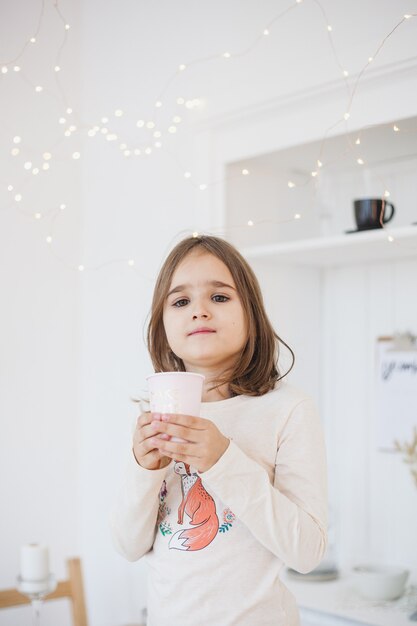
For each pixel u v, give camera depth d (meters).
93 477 2.38
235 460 1.15
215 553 1.23
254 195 2.12
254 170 2.12
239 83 2.00
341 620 1.71
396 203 2.03
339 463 2.18
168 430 1.12
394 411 2.04
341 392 2.18
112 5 2.37
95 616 2.35
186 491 1.28
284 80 1.89
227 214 2.05
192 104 1.91
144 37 2.27
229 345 1.30
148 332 1.43
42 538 2.35
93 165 2.44
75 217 2.46
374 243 1.79
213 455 1.13
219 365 1.35
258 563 1.22
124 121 2.33
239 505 1.15
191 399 1.15
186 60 2.14
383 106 1.73
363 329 2.14
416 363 2.00
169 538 1.27
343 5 1.78
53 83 2.40
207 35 2.09
